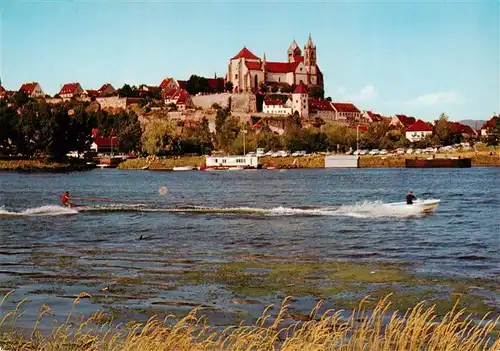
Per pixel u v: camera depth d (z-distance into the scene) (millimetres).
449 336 23047
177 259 45375
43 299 32812
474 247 51719
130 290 34906
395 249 50688
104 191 127500
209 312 30594
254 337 23812
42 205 94062
